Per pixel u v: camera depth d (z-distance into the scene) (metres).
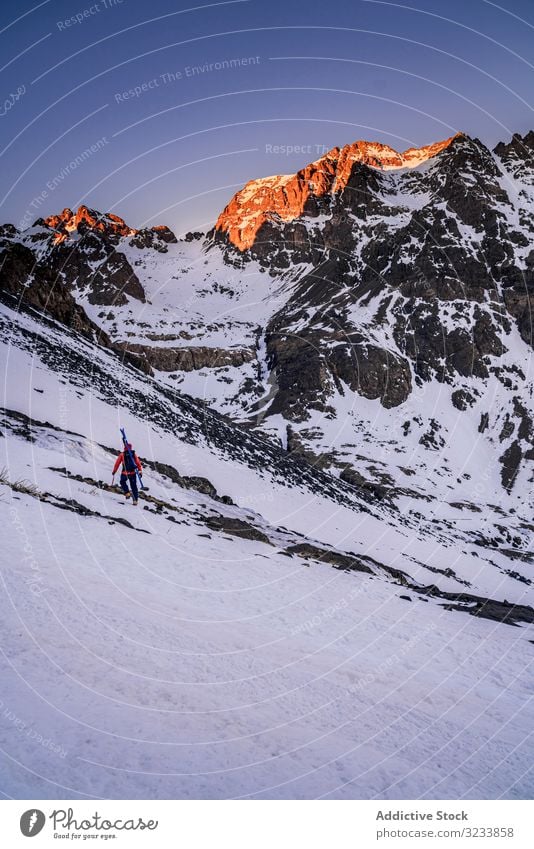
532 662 12.37
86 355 44.34
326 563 20.28
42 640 5.75
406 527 46.97
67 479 15.95
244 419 112.06
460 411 115.06
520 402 117.00
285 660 7.40
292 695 6.22
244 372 141.75
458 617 16.53
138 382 46.91
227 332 175.88
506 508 85.19
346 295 155.25
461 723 6.76
